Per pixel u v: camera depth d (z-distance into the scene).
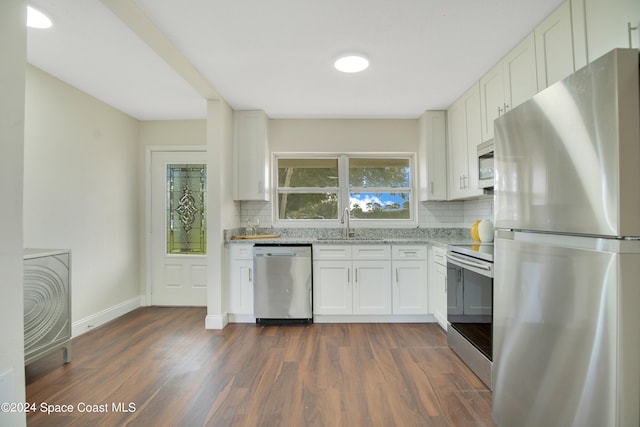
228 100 3.26
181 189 3.97
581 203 1.03
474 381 2.09
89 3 1.80
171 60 2.31
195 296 3.93
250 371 2.23
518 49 2.16
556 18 1.79
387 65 2.48
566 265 1.08
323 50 2.26
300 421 1.68
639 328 0.93
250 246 3.29
